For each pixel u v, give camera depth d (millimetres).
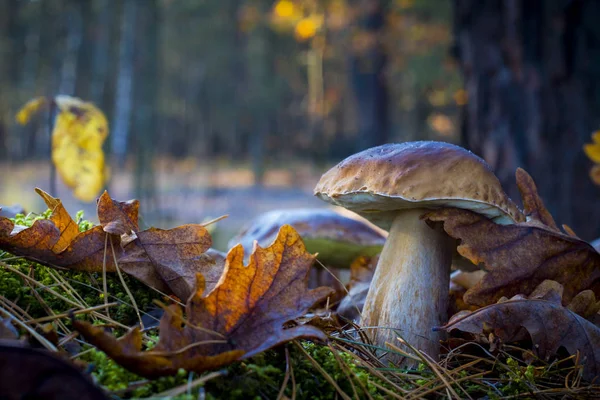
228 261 289
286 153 7008
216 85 6309
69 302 304
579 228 722
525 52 751
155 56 2188
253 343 280
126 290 318
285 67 6617
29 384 229
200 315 280
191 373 262
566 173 729
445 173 328
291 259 299
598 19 717
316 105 5672
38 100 516
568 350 323
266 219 529
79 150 520
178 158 6316
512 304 325
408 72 2959
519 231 348
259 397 269
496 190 336
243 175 5305
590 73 723
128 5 3037
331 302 480
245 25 4996
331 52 4172
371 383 295
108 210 329
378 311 356
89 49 5125
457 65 872
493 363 328
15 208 409
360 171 343
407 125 4695
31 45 5477
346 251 503
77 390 230
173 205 2645
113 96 4121
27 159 4992
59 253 314
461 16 823
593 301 339
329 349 307
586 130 724
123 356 252
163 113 5914
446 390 310
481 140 797
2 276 302
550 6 736
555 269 349
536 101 746
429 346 343
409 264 353
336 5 2912
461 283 436
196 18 5770
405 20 2617
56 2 5223
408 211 360
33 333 273
